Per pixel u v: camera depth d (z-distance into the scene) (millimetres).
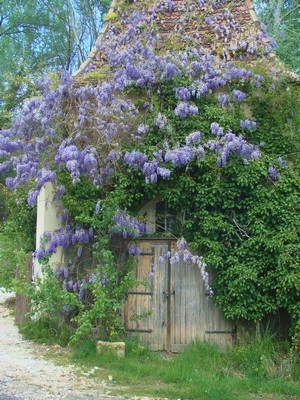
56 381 7898
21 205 14211
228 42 11891
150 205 10859
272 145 10516
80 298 10109
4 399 6883
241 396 7719
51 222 10852
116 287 9867
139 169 10180
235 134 10500
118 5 12953
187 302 10453
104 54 12258
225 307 9953
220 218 10031
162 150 10117
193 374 8477
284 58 19906
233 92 10531
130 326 10492
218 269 10047
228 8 12383
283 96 10602
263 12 22891
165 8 12656
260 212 9906
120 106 10242
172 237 10523
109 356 9047
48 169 9930
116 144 10016
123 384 7949
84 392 7414
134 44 11609
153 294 10531
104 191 10445
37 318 10977
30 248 14188
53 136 10078
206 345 9828
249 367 9023
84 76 11555
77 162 9500
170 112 10562
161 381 8188
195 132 10008
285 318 10055
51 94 10273
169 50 11406
